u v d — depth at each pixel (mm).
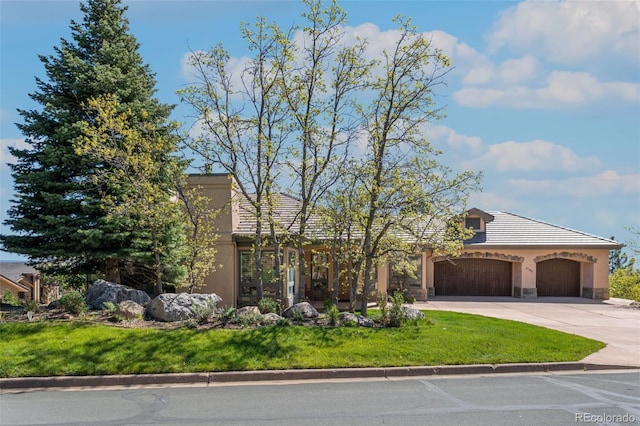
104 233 15156
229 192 19562
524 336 12055
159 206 14156
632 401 7914
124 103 16297
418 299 24172
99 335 10547
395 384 8992
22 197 15492
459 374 9773
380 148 14031
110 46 16781
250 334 10945
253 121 13945
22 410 7496
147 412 7367
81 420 7016
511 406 7621
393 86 13906
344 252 15164
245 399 8023
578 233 26625
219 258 19562
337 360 9852
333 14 13711
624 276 30375
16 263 40438
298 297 22125
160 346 10125
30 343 10117
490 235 26328
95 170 14945
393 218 14000
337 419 7012
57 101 15898
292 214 18172
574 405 7676
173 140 14953
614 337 13375
